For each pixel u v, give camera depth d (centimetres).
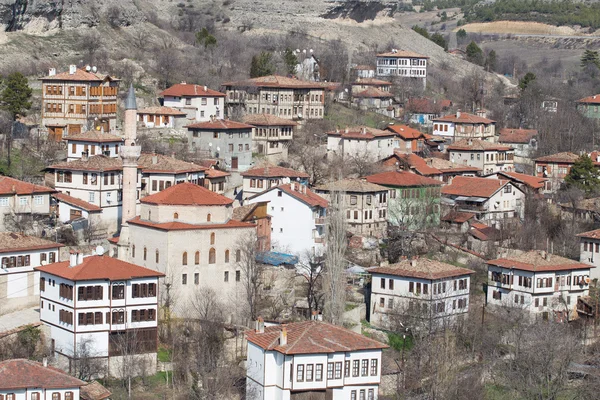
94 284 18850
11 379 16450
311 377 17675
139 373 18625
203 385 18212
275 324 19762
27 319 19938
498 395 19400
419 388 19112
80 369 18325
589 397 19400
